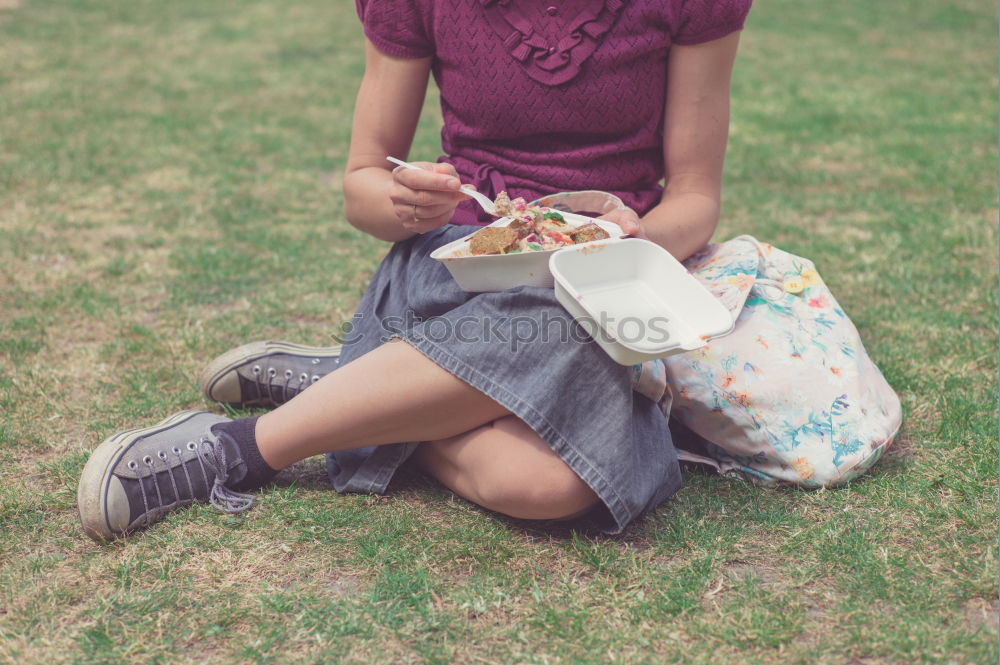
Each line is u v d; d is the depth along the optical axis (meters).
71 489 1.96
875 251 3.55
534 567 1.72
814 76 7.57
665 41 1.91
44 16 9.61
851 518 1.85
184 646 1.53
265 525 1.83
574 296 1.59
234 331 2.79
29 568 1.71
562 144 1.95
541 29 1.86
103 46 8.20
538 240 1.75
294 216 4.04
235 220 3.95
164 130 5.48
